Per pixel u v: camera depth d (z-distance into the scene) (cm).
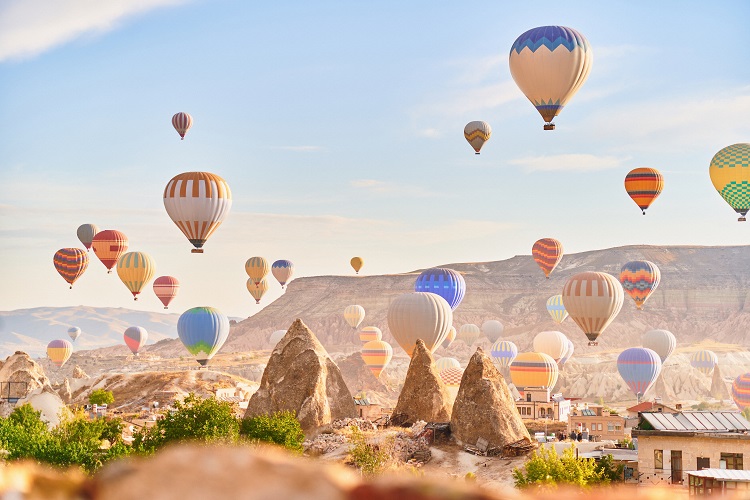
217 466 415
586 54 12544
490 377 11119
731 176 15225
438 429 10806
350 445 9862
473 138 19462
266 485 409
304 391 12100
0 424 9225
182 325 17675
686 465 7644
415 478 432
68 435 10325
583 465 7512
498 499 420
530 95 12825
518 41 12731
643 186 18138
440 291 19475
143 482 409
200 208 14912
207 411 9194
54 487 420
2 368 18412
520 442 10512
